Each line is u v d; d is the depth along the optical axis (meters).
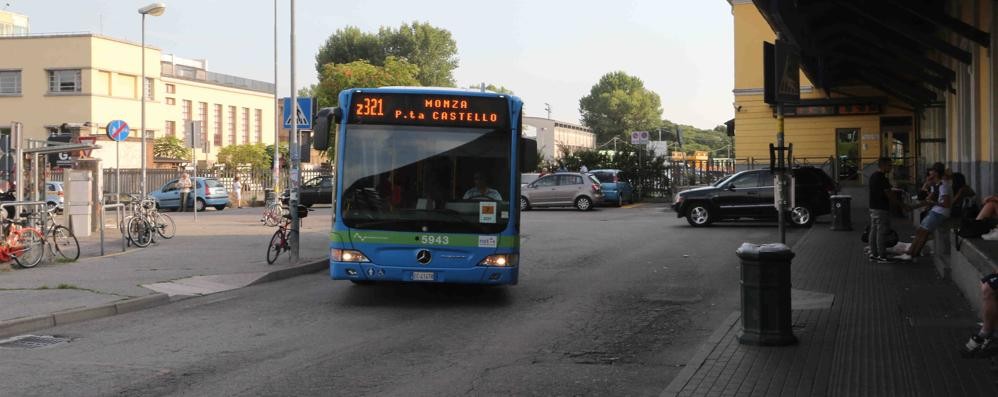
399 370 7.33
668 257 16.61
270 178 44.53
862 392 6.26
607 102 122.12
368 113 10.91
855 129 33.34
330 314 10.35
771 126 34.34
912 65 21.92
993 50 15.07
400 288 12.65
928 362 7.14
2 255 13.47
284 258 15.74
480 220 10.70
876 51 21.70
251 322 9.80
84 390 6.61
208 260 15.26
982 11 15.86
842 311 9.72
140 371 7.27
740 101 34.75
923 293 10.92
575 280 13.48
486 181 10.81
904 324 8.85
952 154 21.97
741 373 6.90
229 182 43.25
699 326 9.49
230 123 71.25
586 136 117.31
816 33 19.59
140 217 17.78
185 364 7.56
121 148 46.44
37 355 7.96
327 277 14.12
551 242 20.00
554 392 6.61
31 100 53.75
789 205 9.76
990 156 15.41
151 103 58.19
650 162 41.06
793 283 12.09
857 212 28.81
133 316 10.23
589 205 33.50
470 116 10.91
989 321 7.14
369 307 10.89
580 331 9.21
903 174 31.31
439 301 11.39
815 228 22.53
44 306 10.16
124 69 55.72
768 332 7.96
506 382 6.91
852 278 12.52
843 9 18.75
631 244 19.34
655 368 7.46
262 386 6.75
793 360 7.33
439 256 10.66
